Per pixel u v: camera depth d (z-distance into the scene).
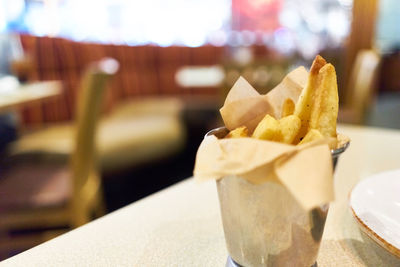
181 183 0.53
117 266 0.35
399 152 0.66
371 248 0.36
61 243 0.38
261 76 2.41
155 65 2.97
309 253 0.30
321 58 0.31
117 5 3.13
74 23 2.83
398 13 5.57
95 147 1.20
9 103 1.12
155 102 2.69
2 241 1.08
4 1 2.23
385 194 0.39
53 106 2.13
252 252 0.30
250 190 0.28
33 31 2.47
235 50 3.21
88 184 1.21
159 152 2.06
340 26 4.37
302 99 0.31
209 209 0.45
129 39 3.31
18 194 1.07
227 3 4.24
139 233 0.40
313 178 0.24
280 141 0.29
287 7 4.80
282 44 4.47
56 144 1.47
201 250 0.37
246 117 0.33
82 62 2.38
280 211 0.28
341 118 1.70
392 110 4.24
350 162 0.60
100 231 0.40
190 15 3.77
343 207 0.44
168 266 0.35
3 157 1.40
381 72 5.32
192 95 3.04
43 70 2.12
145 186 2.11
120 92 2.69
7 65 1.87
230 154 0.27
